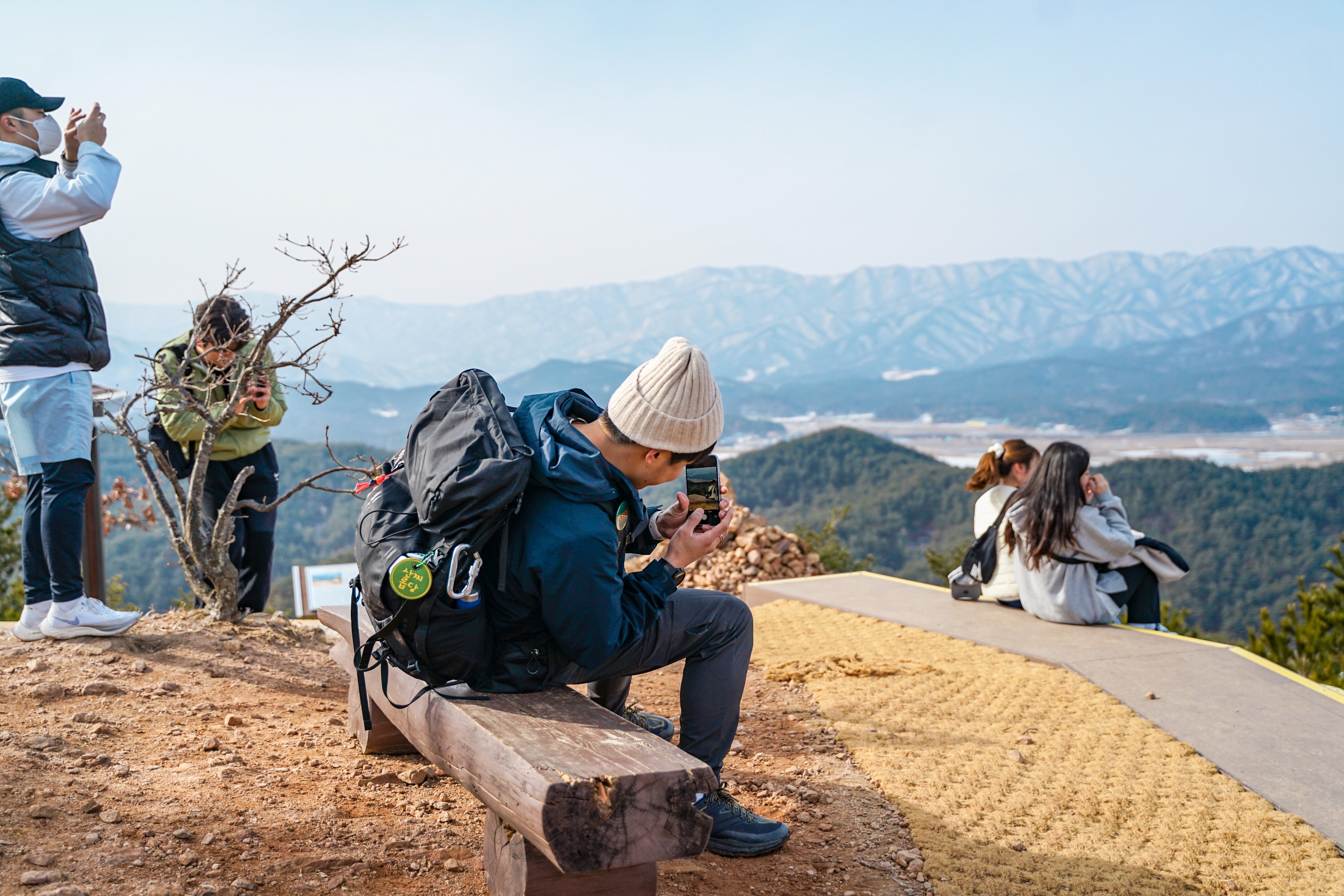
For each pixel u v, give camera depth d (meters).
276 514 4.70
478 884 2.06
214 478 4.50
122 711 3.01
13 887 1.72
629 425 1.97
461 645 1.92
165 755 2.65
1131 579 5.15
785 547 7.89
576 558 1.84
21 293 3.34
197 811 2.24
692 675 2.35
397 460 2.17
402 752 2.88
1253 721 3.55
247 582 4.65
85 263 3.50
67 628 3.62
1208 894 2.32
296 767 2.69
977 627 5.07
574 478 1.87
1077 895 2.28
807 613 5.77
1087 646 4.61
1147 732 3.49
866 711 3.77
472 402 1.98
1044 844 2.57
